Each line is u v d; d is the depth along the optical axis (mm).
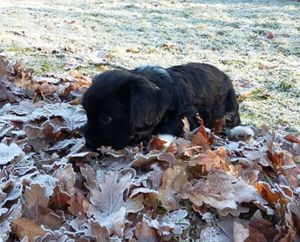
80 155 1327
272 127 1708
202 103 1521
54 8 3471
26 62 2047
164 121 1420
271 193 1245
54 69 2002
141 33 2836
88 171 1279
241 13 3617
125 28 2945
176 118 1438
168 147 1351
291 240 1140
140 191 1221
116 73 1380
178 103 1440
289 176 1367
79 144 1390
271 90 2037
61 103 1620
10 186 1229
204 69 1589
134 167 1327
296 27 3199
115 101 1335
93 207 1200
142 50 2441
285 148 1552
